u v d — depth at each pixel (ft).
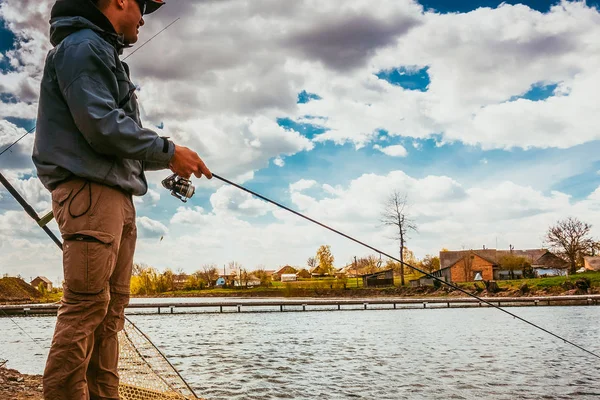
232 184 9.23
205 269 490.08
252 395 27.86
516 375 35.47
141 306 140.36
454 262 308.60
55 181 7.29
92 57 7.17
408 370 37.93
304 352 50.42
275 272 610.65
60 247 8.48
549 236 307.99
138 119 8.44
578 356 45.78
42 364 40.75
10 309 144.15
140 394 12.36
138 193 8.16
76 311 7.09
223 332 77.66
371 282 308.19
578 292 198.08
